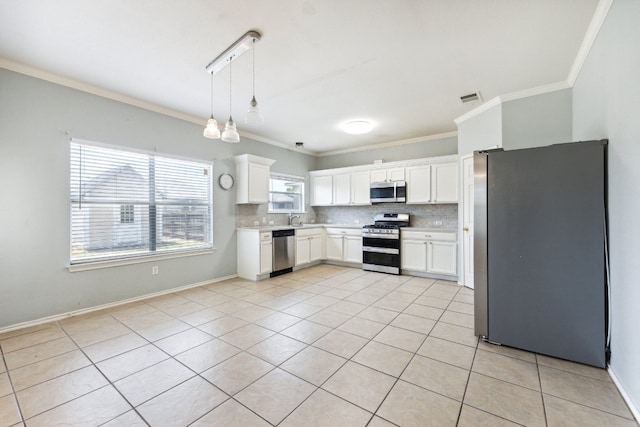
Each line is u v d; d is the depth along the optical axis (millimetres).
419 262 4816
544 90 3152
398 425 1481
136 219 3594
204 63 2678
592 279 2047
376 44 2369
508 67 2744
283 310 3207
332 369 2012
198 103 3645
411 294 3812
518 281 2289
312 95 3389
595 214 2043
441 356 2197
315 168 6754
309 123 4473
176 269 3967
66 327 2740
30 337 2523
